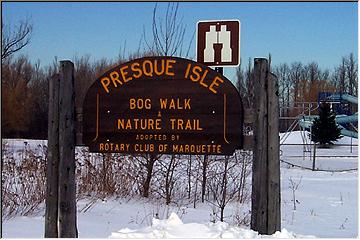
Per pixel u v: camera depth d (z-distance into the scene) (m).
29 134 36.84
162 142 7.35
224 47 7.43
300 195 15.90
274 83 7.03
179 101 7.32
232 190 14.06
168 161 15.95
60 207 7.50
